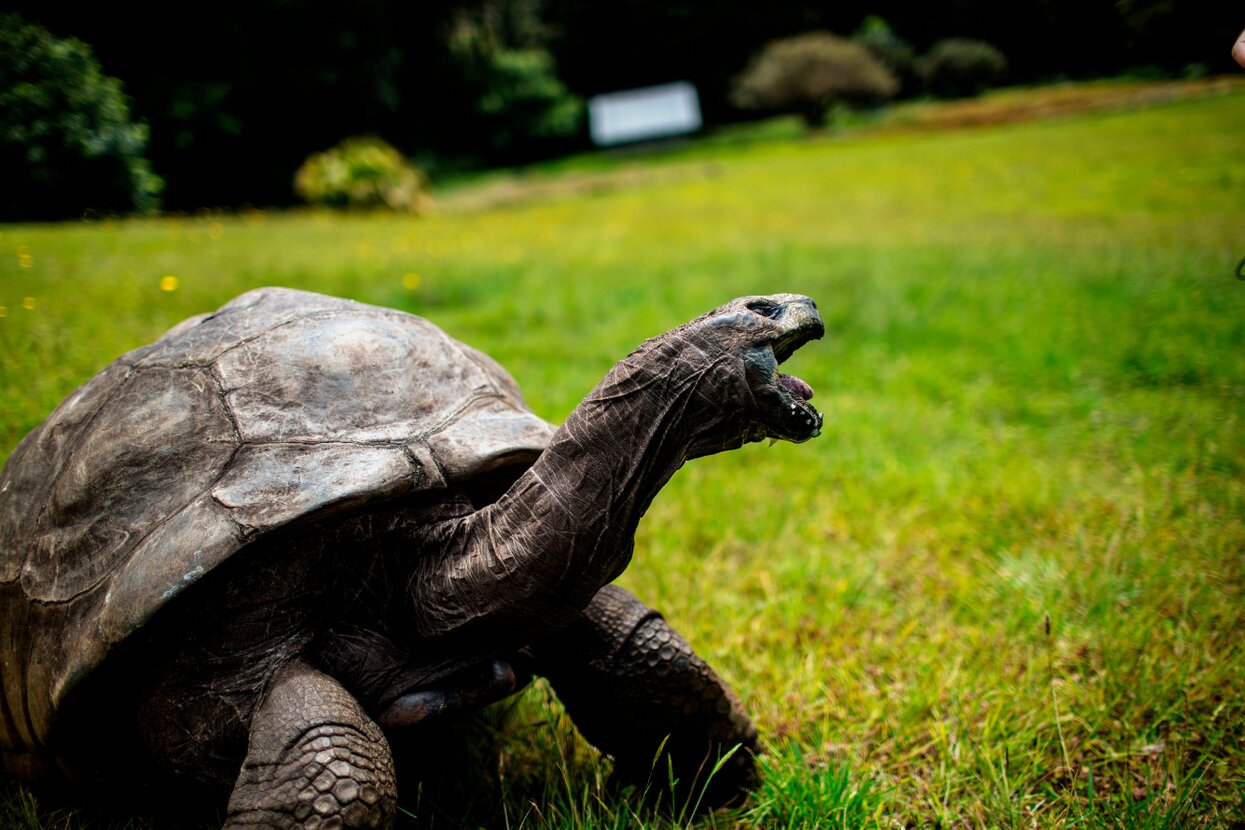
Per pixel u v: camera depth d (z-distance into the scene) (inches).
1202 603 109.7
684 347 64.5
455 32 1055.0
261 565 68.2
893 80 1114.1
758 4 1309.1
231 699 67.9
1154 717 92.8
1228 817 78.9
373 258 279.1
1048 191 430.9
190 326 88.5
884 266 292.4
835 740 93.1
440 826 79.0
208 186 395.9
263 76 555.5
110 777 77.6
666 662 77.8
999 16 916.0
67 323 141.9
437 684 71.6
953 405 190.4
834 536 137.9
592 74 1381.6
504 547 66.5
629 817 79.1
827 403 193.5
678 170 818.8
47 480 81.0
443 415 77.5
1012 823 79.6
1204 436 157.6
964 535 134.3
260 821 58.5
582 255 339.3
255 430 72.3
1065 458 160.6
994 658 103.1
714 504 148.1
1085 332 219.8
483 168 1173.7
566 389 188.2
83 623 68.9
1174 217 340.2
